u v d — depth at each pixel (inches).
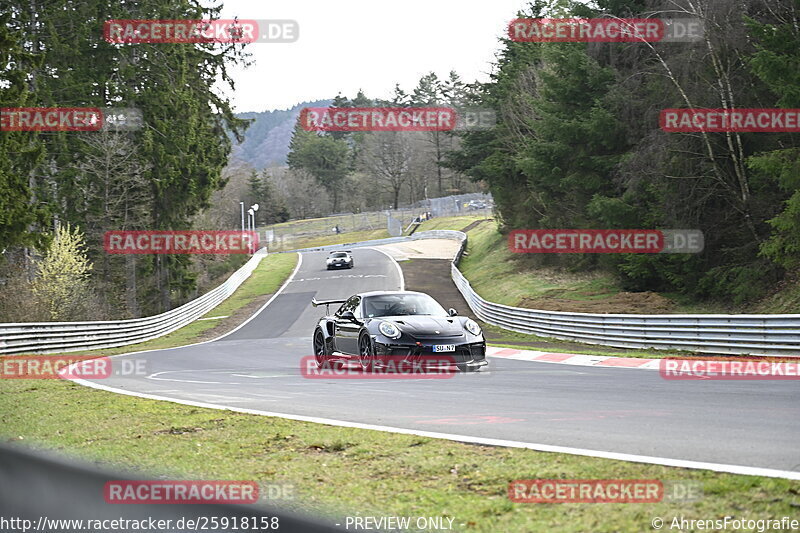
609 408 443.5
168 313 1891.0
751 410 415.2
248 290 2992.1
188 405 518.9
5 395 639.8
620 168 1678.2
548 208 2301.9
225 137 2689.5
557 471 275.7
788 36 1165.7
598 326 1122.0
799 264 1318.9
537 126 2036.2
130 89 2305.6
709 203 1496.1
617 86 1820.9
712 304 1424.7
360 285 2753.4
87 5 2217.0
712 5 1333.7
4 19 1624.0
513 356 995.9
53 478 214.8
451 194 7716.5
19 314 1621.6
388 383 617.9
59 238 1838.1
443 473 285.0
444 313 742.5
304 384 645.3
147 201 2460.6
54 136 2204.7
